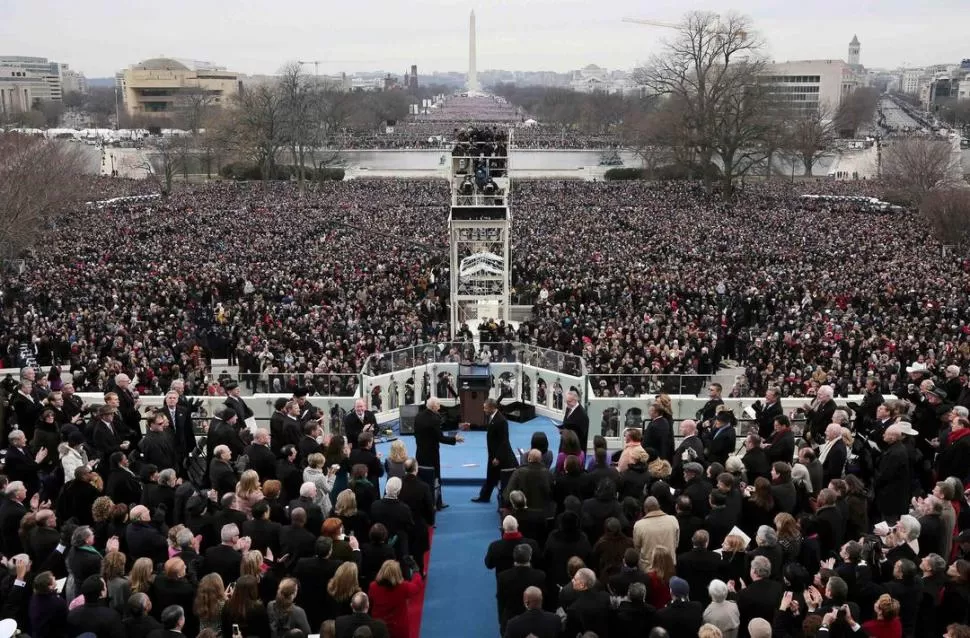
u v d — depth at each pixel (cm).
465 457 1969
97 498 1308
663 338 3544
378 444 2077
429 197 9656
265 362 3128
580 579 1048
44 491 1546
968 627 940
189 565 1170
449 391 2386
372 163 15738
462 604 1388
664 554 1146
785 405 2223
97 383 2895
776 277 5181
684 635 1026
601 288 4738
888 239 7031
